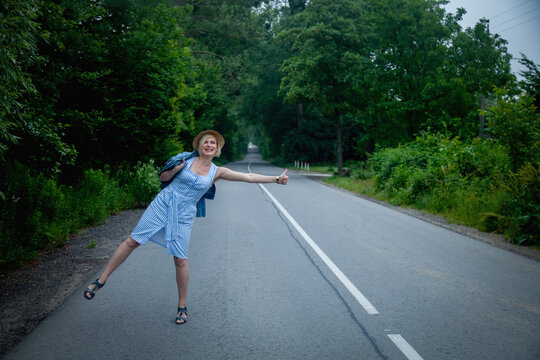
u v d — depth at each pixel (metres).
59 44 8.36
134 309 4.02
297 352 3.16
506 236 7.62
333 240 7.43
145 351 3.14
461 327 3.66
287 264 5.76
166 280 4.96
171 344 3.27
